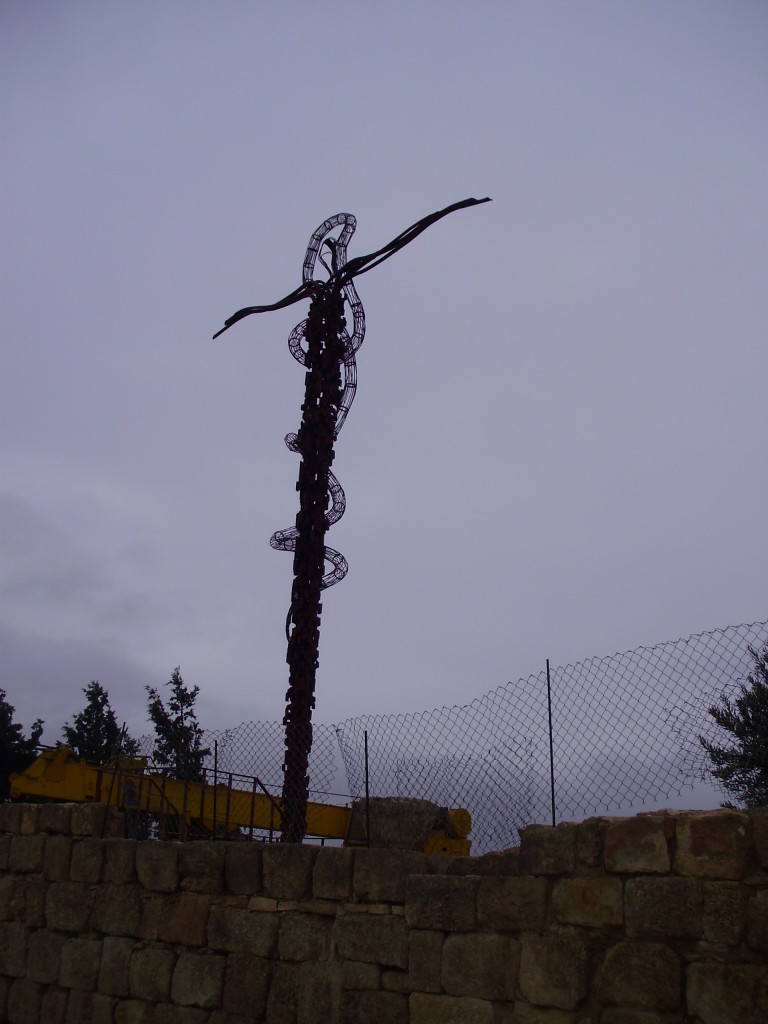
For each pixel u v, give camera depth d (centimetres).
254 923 827
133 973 889
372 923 754
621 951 623
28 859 1022
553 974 644
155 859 915
